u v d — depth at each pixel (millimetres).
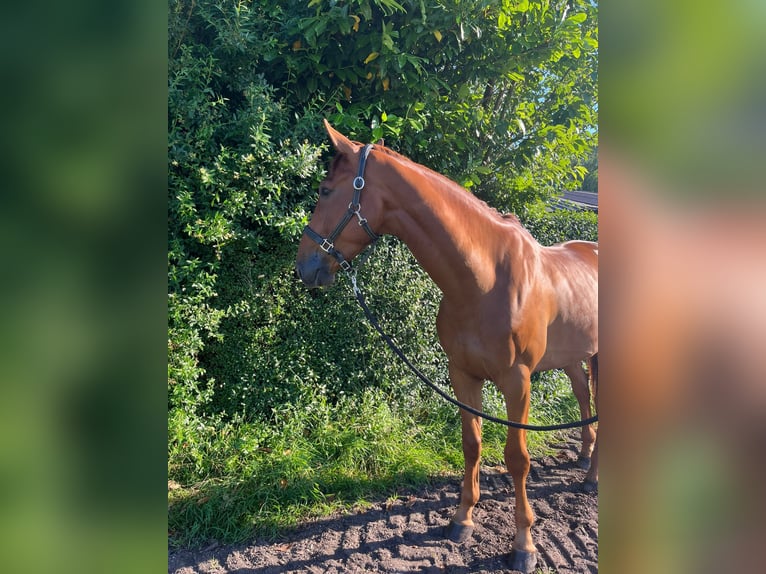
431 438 3346
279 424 3199
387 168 1895
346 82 3404
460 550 2342
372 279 3416
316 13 3014
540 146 3848
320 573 2207
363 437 3156
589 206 5055
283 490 2725
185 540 2420
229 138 2979
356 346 3439
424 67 3480
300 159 2930
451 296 2004
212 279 2881
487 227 2010
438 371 3695
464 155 3787
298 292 3301
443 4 3168
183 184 2723
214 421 3086
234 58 3035
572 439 3633
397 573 2193
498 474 3076
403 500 2779
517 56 3455
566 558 2289
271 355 3238
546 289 2168
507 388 2059
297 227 2949
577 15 3350
